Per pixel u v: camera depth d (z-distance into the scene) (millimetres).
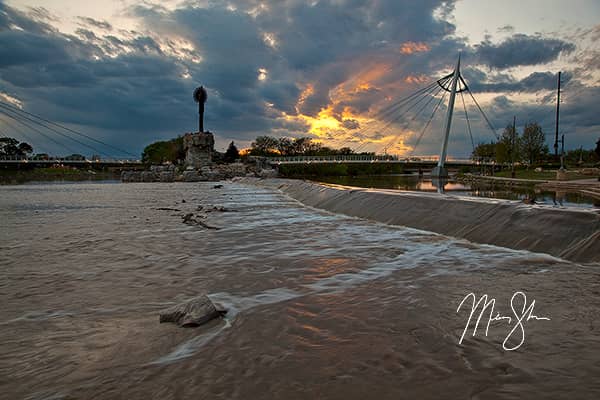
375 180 73812
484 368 3377
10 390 3211
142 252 8836
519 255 7879
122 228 12750
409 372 3338
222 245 9531
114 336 4250
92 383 3285
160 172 83188
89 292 5914
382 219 13859
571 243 7773
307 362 3553
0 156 117375
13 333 4383
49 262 7953
